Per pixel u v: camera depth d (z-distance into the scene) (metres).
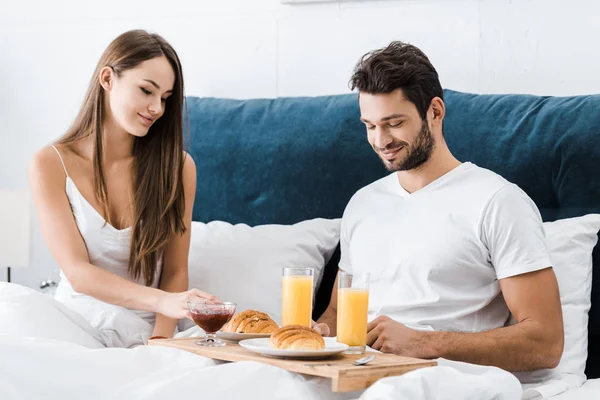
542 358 1.95
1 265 3.13
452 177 2.18
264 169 2.79
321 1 2.97
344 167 2.69
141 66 2.32
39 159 2.39
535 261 2.01
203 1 3.17
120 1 3.29
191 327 2.36
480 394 1.58
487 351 1.90
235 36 3.12
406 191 2.28
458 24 2.80
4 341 1.58
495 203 2.07
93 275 2.24
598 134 2.40
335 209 2.69
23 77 3.43
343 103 2.76
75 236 2.34
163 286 2.46
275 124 2.81
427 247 2.14
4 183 3.46
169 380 1.52
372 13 2.92
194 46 3.18
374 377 1.56
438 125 2.21
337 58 2.97
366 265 2.26
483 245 2.09
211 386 1.52
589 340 2.32
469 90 2.80
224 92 3.14
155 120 2.43
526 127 2.50
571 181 2.41
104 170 2.42
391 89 2.11
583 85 2.66
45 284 3.07
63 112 3.37
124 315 2.26
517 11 2.73
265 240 2.59
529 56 2.72
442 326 2.10
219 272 2.53
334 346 1.70
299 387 1.55
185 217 2.50
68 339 2.08
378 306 2.19
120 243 2.39
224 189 2.84
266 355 1.67
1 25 3.46
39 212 2.37
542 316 1.97
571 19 2.67
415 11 2.86
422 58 2.17
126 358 1.65
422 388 1.51
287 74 3.05
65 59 3.37
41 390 1.51
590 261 2.29
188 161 2.54
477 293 2.11
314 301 2.64
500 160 2.50
